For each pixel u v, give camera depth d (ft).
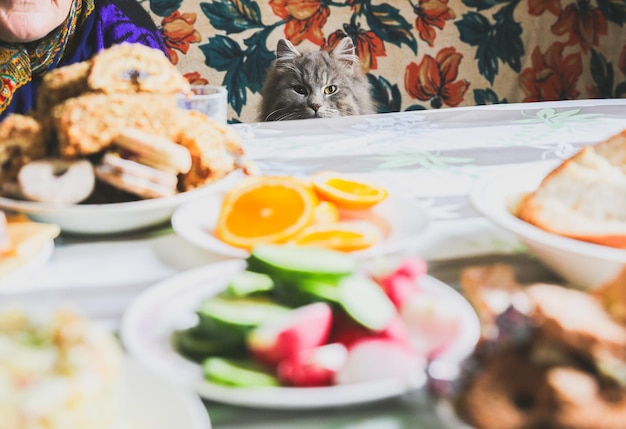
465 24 6.68
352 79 6.36
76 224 1.97
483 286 1.53
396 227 1.97
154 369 1.28
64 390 1.00
